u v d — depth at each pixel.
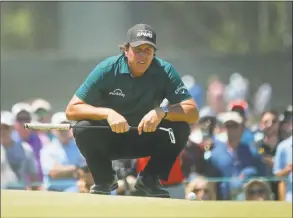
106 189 17.89
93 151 17.55
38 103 35.53
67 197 12.84
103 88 17.39
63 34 81.81
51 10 83.62
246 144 28.50
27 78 67.19
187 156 27.97
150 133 17.55
